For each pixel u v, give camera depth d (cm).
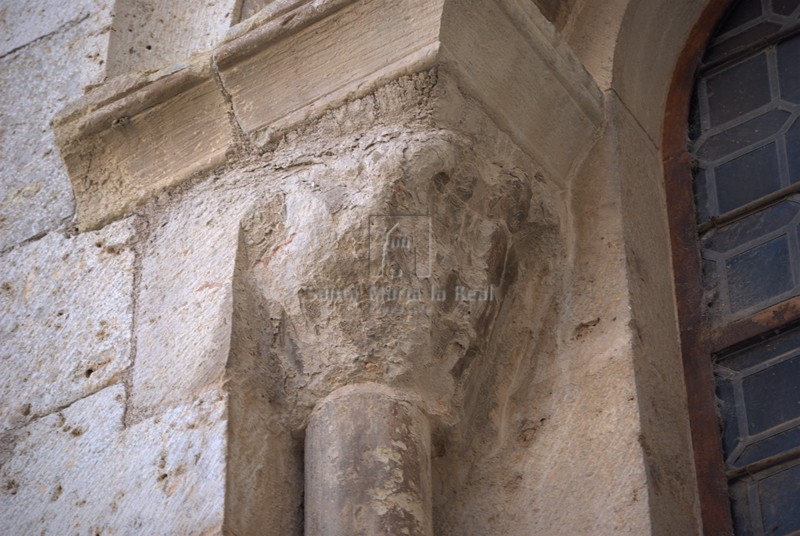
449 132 255
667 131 305
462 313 251
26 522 241
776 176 282
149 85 275
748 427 253
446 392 247
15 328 277
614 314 261
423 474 231
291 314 245
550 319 267
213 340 242
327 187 252
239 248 254
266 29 266
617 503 235
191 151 277
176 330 252
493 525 244
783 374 255
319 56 266
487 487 249
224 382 235
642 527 229
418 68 254
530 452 251
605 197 278
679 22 316
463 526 246
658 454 243
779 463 244
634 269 268
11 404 264
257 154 271
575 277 270
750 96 300
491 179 262
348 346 240
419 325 242
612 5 304
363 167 251
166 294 260
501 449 253
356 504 221
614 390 250
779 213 276
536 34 269
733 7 318
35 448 253
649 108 304
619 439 243
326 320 242
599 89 288
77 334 268
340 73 264
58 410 257
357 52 263
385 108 258
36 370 267
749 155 289
